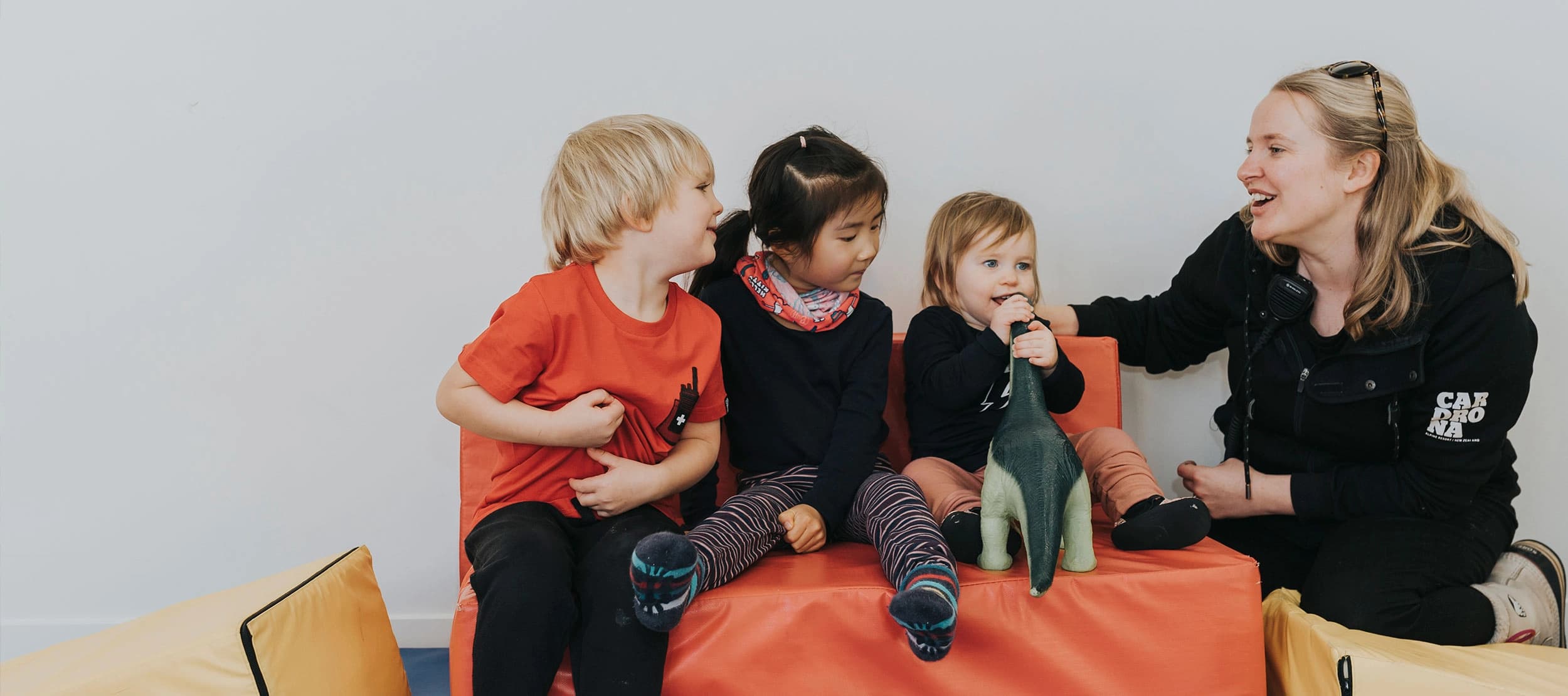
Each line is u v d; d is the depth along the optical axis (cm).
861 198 120
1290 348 129
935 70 164
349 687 103
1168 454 170
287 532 163
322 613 104
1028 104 165
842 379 128
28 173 157
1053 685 103
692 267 115
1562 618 124
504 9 160
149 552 162
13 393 159
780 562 113
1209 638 104
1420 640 111
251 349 161
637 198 110
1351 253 121
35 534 161
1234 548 137
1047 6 164
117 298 159
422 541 165
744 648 99
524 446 111
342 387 162
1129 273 168
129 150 158
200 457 161
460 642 96
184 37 157
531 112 161
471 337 163
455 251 162
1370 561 116
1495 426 117
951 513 112
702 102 163
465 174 161
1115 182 167
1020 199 167
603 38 161
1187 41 165
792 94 163
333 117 159
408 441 163
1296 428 130
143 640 98
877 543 108
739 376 129
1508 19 161
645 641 93
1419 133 163
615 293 114
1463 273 115
